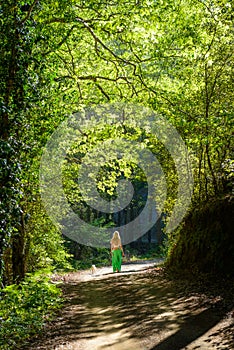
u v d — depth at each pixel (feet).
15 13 23.63
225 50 40.32
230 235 37.86
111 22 34.27
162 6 34.06
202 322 23.31
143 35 35.88
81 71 44.80
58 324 24.67
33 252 49.88
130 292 34.99
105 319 25.52
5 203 20.58
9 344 20.21
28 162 29.19
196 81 42.55
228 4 37.37
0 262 22.38
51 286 33.32
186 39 36.55
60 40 37.06
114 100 44.52
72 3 32.22
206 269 38.42
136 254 114.93
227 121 34.01
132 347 19.60
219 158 44.39
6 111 21.13
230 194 42.16
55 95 35.94
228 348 18.66
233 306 25.88
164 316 25.32
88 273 64.34
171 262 46.93
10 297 28.09
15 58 23.16
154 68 42.19
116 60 39.19
